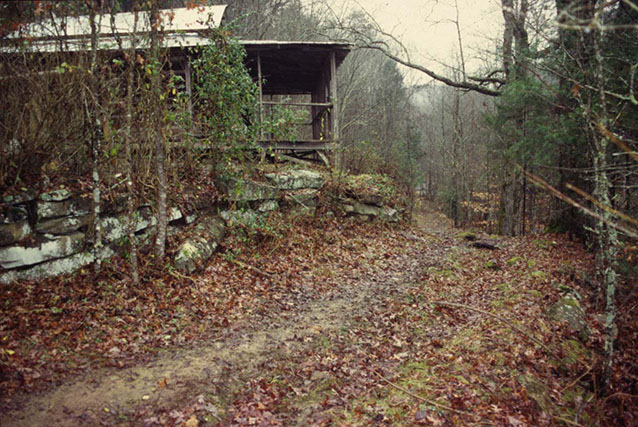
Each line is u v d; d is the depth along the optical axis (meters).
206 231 9.31
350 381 5.70
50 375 5.06
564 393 5.64
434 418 4.73
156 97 7.85
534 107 11.64
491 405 5.00
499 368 5.86
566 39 8.71
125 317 6.52
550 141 11.19
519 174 19.64
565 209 13.90
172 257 8.26
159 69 7.79
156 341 6.21
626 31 8.63
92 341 5.88
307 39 23.58
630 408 5.63
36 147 6.80
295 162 14.98
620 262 8.87
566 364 6.29
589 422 5.17
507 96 11.98
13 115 6.72
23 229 6.54
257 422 4.71
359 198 14.34
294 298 8.54
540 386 5.57
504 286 9.73
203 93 10.40
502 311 8.02
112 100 7.59
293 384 5.57
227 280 8.45
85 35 7.46
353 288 9.50
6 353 5.15
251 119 12.22
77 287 6.81
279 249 10.53
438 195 40.00
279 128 12.39
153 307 6.93
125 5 18.33
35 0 6.59
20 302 6.08
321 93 18.45
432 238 15.82
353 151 20.09
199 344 6.33
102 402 4.78
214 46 10.52
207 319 7.06
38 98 6.96
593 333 7.46
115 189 7.98
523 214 22.81
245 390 5.36
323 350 6.52
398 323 7.68
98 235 7.17
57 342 5.65
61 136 7.29
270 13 26.27
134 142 8.35
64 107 7.27
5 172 6.52
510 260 12.15
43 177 7.03
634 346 7.14
